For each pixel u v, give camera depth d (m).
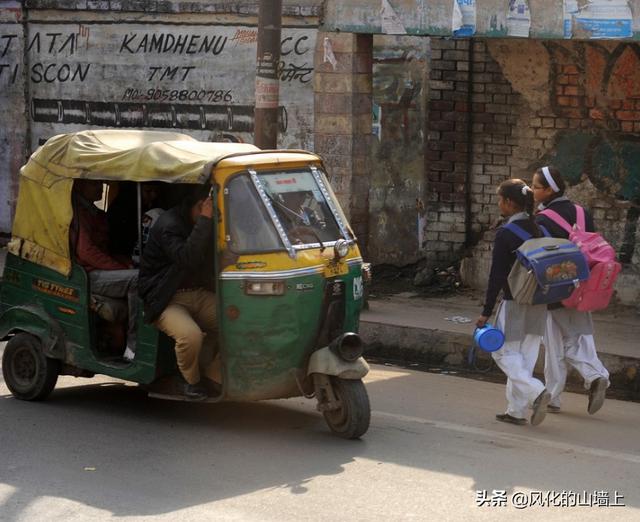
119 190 8.52
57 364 8.22
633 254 11.33
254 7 12.92
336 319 7.33
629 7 9.27
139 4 13.73
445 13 10.17
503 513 5.96
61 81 14.54
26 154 14.93
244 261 7.09
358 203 11.97
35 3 14.51
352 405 7.18
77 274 7.94
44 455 6.94
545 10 9.63
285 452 7.04
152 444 7.20
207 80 13.41
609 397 8.99
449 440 7.38
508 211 7.73
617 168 11.39
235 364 7.21
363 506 6.04
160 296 7.24
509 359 7.70
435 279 12.50
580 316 7.98
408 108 12.60
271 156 7.44
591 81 11.43
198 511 5.93
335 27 10.80
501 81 11.96
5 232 15.27
